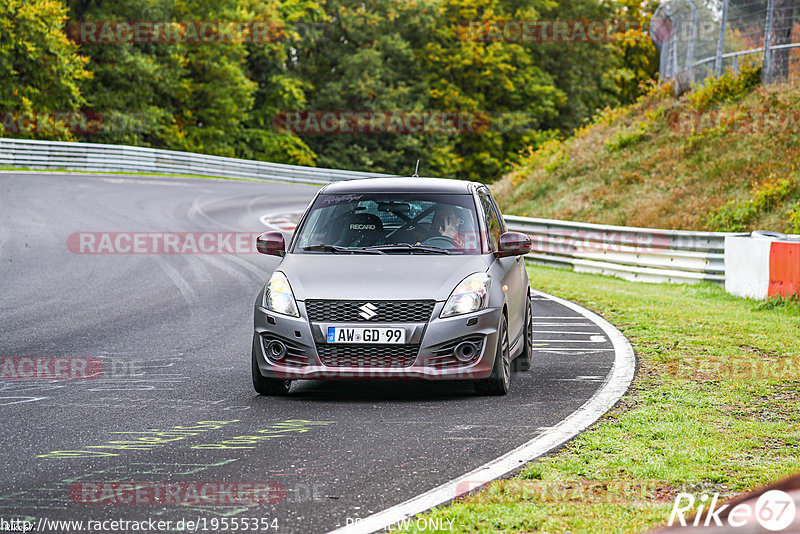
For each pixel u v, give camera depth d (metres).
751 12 105.81
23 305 47.69
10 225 84.69
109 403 26.52
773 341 38.06
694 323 43.38
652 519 15.72
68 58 175.38
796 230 79.50
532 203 111.75
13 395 27.66
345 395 27.92
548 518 15.88
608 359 33.84
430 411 25.42
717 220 86.06
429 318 26.92
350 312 27.03
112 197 113.81
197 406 26.16
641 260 67.31
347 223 30.91
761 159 92.56
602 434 22.30
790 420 24.03
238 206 115.12
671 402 26.17
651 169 102.69
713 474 18.77
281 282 28.16
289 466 19.72
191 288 54.75
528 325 33.34
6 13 168.62
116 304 48.38
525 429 23.00
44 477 18.88
